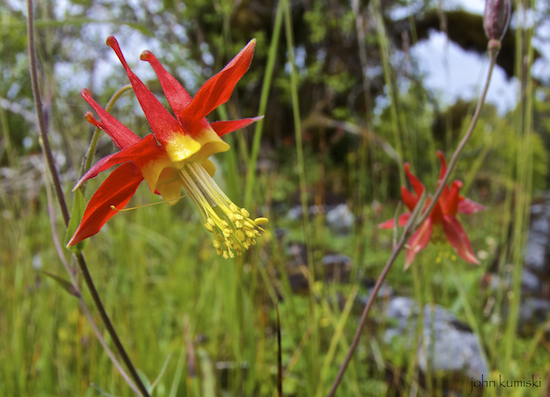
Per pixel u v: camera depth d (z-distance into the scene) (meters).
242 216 0.11
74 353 0.24
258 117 0.11
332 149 1.12
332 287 0.25
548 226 0.53
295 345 0.26
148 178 0.10
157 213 0.40
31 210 0.33
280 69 1.18
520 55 0.19
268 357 0.20
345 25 1.09
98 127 0.10
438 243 0.15
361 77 1.13
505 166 0.55
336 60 1.15
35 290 0.26
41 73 0.17
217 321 0.25
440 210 0.14
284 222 0.70
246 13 1.10
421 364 0.27
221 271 0.22
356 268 0.25
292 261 0.46
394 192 0.73
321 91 1.18
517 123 0.20
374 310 0.28
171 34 0.28
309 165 1.00
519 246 0.20
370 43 0.99
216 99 0.11
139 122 0.29
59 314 0.25
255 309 0.22
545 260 0.52
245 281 0.22
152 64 0.11
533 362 0.28
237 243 0.11
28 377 0.24
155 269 0.36
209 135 0.11
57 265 0.28
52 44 0.23
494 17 0.12
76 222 0.10
